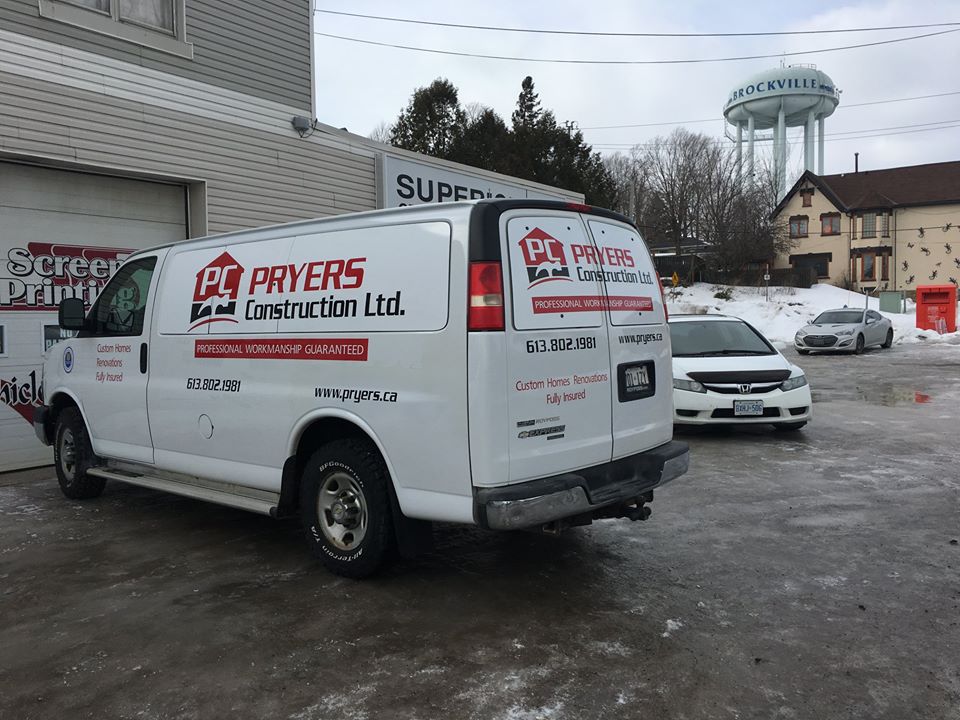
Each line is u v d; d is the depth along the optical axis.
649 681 3.29
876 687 3.22
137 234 8.97
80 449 6.41
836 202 46.50
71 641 3.76
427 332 3.94
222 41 9.63
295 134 10.59
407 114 35.50
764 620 3.91
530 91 33.66
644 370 4.71
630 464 4.46
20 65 7.57
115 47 8.47
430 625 3.89
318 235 4.60
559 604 4.15
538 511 3.81
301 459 4.76
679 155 51.31
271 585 4.49
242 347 4.90
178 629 3.88
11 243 7.80
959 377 15.79
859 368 18.19
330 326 4.40
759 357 9.48
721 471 7.34
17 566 4.88
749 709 3.05
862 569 4.64
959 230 43.78
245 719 3.04
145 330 5.65
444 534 5.48
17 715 3.08
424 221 4.07
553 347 4.02
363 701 3.15
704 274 45.47
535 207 4.13
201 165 9.33
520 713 3.04
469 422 3.77
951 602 4.12
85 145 8.12
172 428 5.41
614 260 4.60
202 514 6.14
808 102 47.50
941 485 6.70
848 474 7.16
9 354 7.81
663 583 4.45
